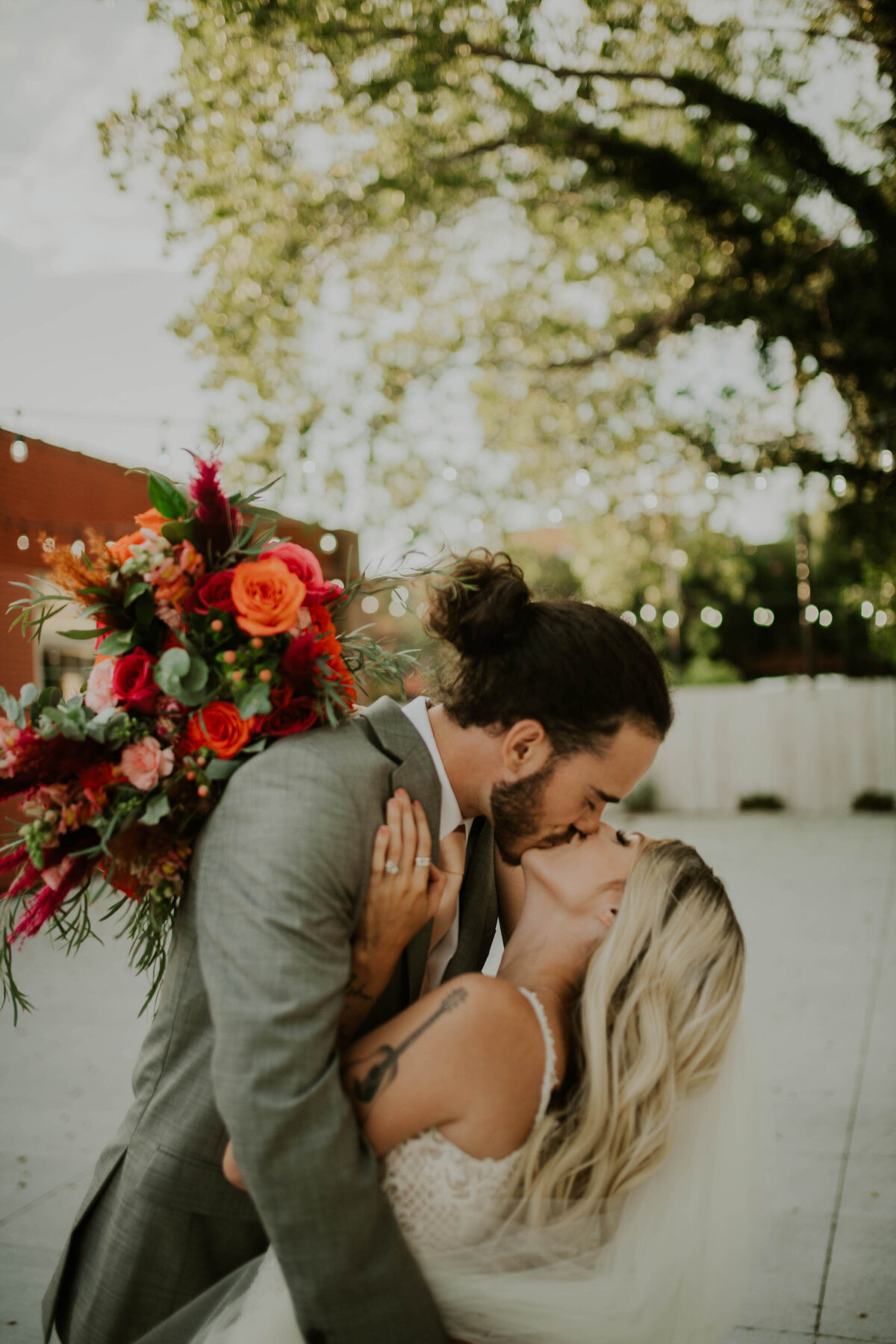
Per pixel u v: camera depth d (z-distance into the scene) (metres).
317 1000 1.09
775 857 9.23
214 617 1.30
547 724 1.30
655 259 10.89
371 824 1.24
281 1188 1.05
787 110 8.77
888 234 8.89
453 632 1.38
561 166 10.06
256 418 10.15
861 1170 3.13
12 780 1.26
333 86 8.66
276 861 1.15
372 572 1.50
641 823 12.02
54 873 1.31
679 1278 1.27
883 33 8.24
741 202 9.41
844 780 12.27
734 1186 1.35
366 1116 1.15
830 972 5.42
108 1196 1.38
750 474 11.00
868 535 10.73
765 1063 4.09
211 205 8.97
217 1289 1.32
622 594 13.55
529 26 8.41
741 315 9.82
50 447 8.14
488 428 11.62
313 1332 1.10
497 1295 1.18
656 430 11.44
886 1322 2.35
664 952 1.31
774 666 22.88
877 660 20.14
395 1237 1.12
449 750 1.38
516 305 11.42
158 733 1.29
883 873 8.22
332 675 1.35
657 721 1.34
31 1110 3.82
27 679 7.81
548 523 11.16
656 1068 1.25
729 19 8.56
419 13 8.29
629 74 8.88
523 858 1.40
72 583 1.32
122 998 5.26
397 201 9.77
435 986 1.49
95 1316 1.34
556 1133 1.24
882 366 9.48
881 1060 4.06
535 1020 1.24
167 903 1.35
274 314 9.83
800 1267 2.61
